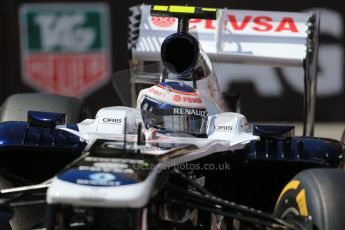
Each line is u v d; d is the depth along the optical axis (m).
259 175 18.47
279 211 16.44
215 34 24.42
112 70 39.00
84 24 39.06
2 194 16.11
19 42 39.16
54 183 14.03
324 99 38.56
